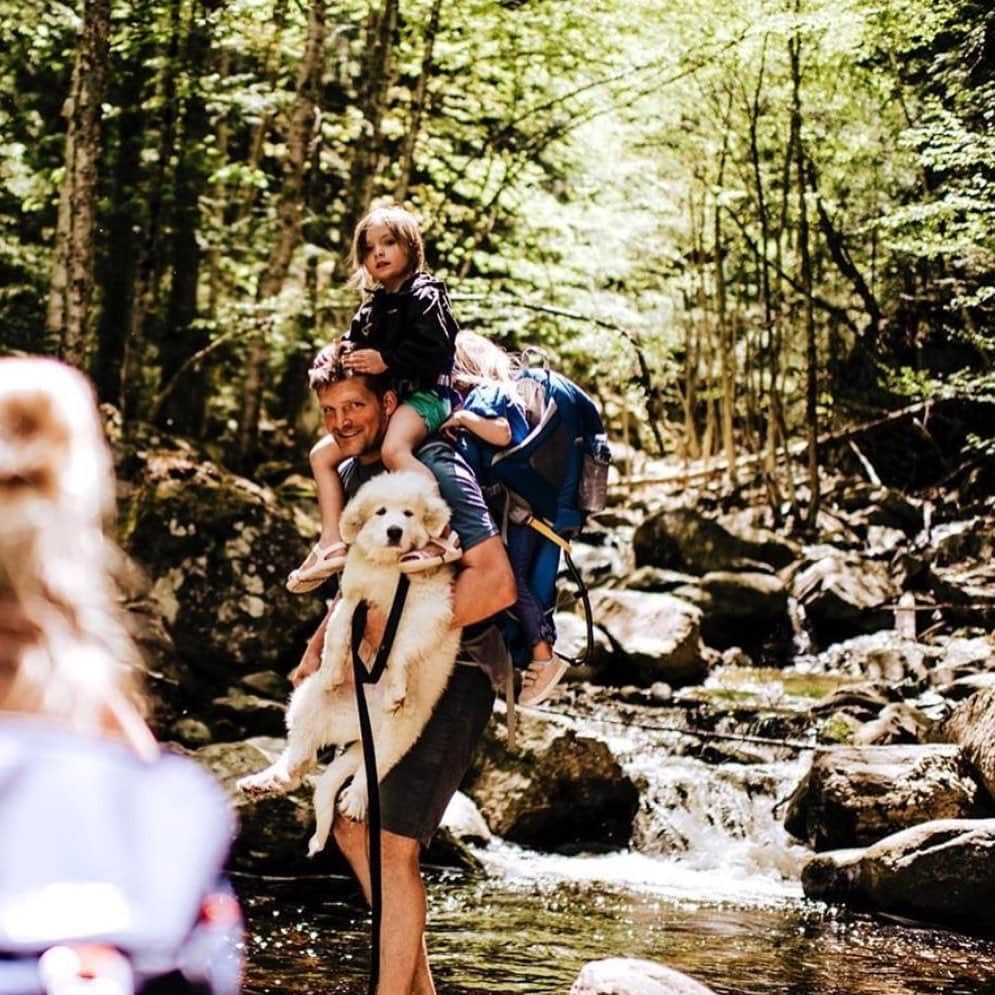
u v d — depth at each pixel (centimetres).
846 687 1102
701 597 1341
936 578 1387
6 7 1329
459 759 360
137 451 1040
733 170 1859
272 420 1730
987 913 650
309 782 679
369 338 381
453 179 1738
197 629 945
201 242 1524
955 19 1556
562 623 1186
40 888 117
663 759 942
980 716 816
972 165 1530
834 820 792
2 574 134
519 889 705
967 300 1517
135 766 127
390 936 348
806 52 1645
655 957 570
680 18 1499
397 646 345
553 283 1747
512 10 1521
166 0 1295
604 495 389
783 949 600
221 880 134
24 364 144
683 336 2105
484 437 372
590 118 1595
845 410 1956
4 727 126
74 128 1058
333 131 1611
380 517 346
